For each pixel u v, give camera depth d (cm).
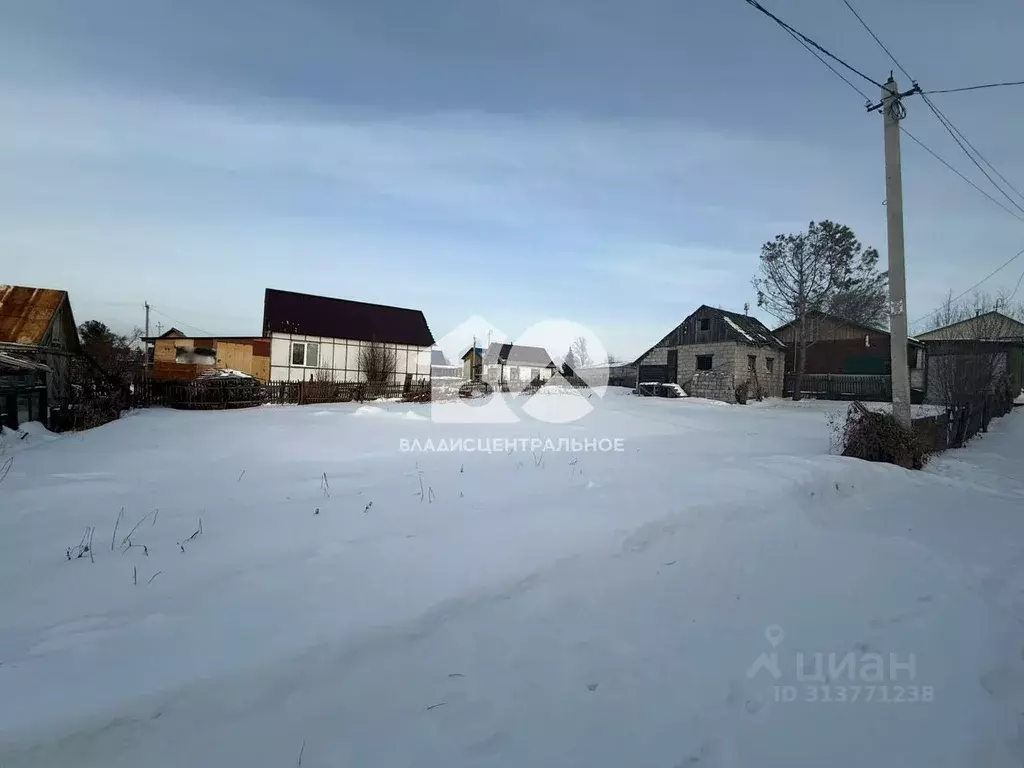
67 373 1354
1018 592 456
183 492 584
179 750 217
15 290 1334
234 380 1667
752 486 651
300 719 241
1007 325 2473
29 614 296
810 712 293
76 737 206
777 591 432
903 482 827
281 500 555
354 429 1140
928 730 282
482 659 300
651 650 334
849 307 2967
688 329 3209
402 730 249
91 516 486
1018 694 316
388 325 3088
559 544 432
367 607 317
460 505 543
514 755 246
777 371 3341
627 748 258
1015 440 1520
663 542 474
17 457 771
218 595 324
